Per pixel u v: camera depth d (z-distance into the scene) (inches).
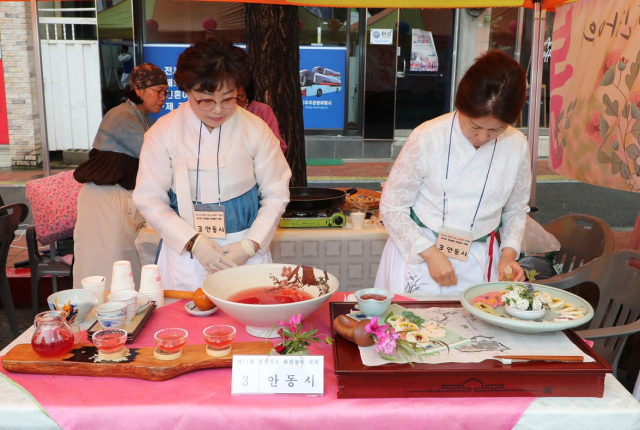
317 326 64.5
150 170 79.6
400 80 384.8
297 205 113.7
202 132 78.2
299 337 53.0
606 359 82.4
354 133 388.8
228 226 81.1
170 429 48.0
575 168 119.7
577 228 116.0
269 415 47.8
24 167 350.6
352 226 119.8
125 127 124.9
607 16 107.8
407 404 48.5
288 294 65.8
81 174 126.1
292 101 155.6
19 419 48.1
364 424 48.1
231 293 65.7
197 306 67.5
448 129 75.7
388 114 376.8
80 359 54.0
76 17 327.3
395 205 79.7
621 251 83.7
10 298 129.6
